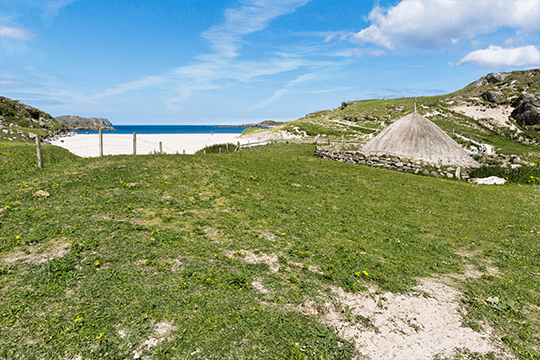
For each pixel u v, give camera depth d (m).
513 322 7.46
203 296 7.27
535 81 93.38
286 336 6.37
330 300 7.75
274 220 13.12
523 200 21.09
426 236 13.30
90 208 12.16
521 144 64.44
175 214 12.62
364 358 6.02
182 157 23.19
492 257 11.57
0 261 7.88
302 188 19.22
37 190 13.66
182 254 9.23
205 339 6.00
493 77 112.88
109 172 17.38
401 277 9.22
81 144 59.38
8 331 5.68
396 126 33.34
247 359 5.67
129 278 7.67
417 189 21.73
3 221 10.27
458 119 84.44
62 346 5.50
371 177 24.09
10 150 22.84
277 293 7.80
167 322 6.36
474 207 18.56
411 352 6.25
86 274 7.70
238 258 9.41
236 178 19.34
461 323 7.27
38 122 87.19
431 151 30.69
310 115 165.75
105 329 5.97
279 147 42.94
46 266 7.73
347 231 12.84
